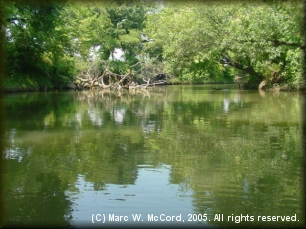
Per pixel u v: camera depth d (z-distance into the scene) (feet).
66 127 35.76
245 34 58.49
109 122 39.17
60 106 58.23
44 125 36.99
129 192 17.04
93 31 133.69
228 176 19.43
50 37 90.02
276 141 28.17
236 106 55.62
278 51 56.03
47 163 22.17
